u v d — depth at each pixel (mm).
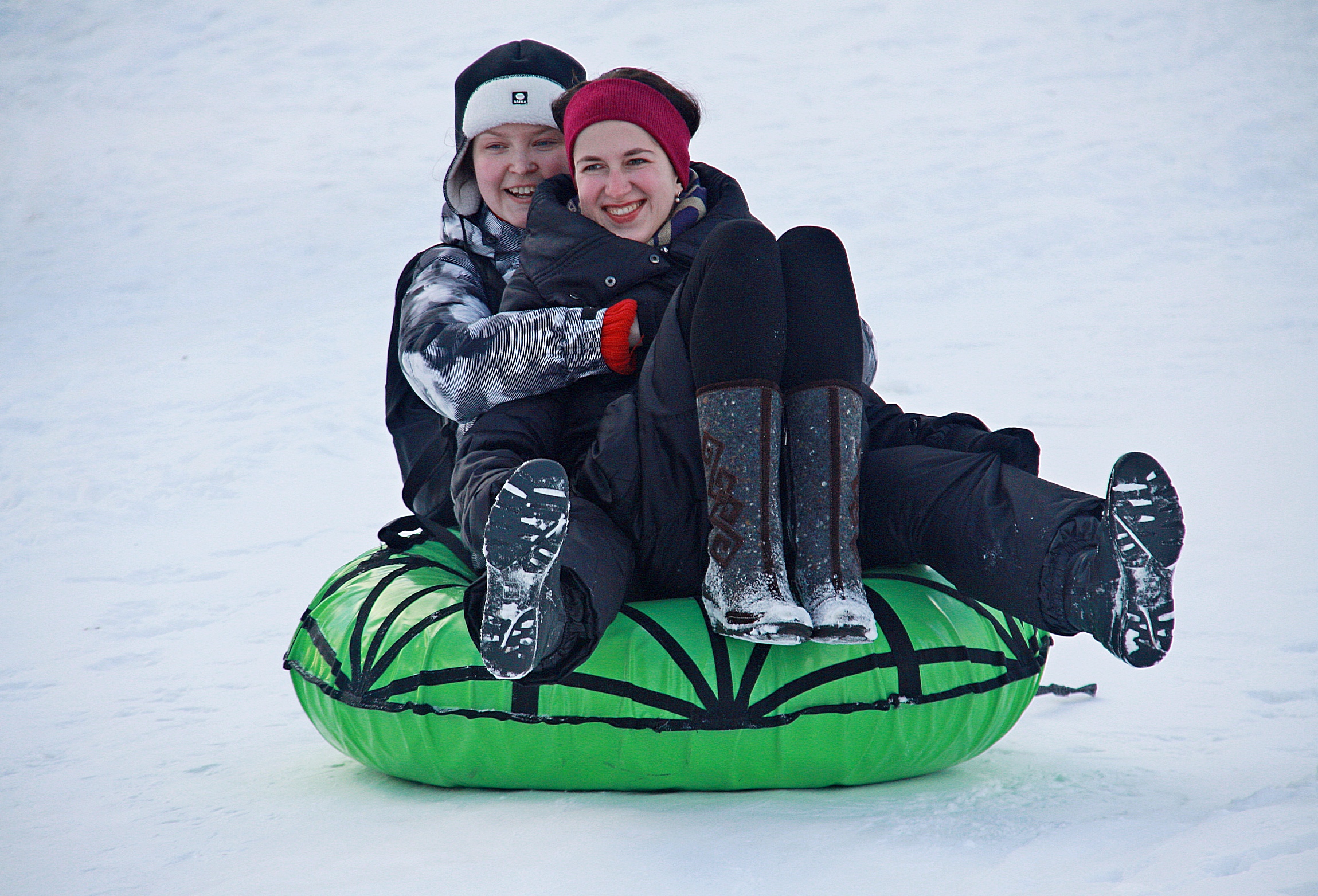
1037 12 58656
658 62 56188
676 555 5707
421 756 5652
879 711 5367
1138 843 4625
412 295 7102
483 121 7395
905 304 28891
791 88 51781
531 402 6281
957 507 5430
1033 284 30047
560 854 4738
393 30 63375
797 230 5453
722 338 5152
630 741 5352
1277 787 5016
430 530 7023
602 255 6348
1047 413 18875
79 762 6777
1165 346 23672
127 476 17547
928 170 41000
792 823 5035
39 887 4742
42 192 45219
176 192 44500
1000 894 4176
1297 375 20922
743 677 5355
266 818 5500
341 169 46312
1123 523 4672
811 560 5168
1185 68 51094
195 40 63594
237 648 9750
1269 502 13359
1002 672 5723
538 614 4750
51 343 29000
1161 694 7582
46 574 12828
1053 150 42500
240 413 21406
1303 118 44281
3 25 65062
